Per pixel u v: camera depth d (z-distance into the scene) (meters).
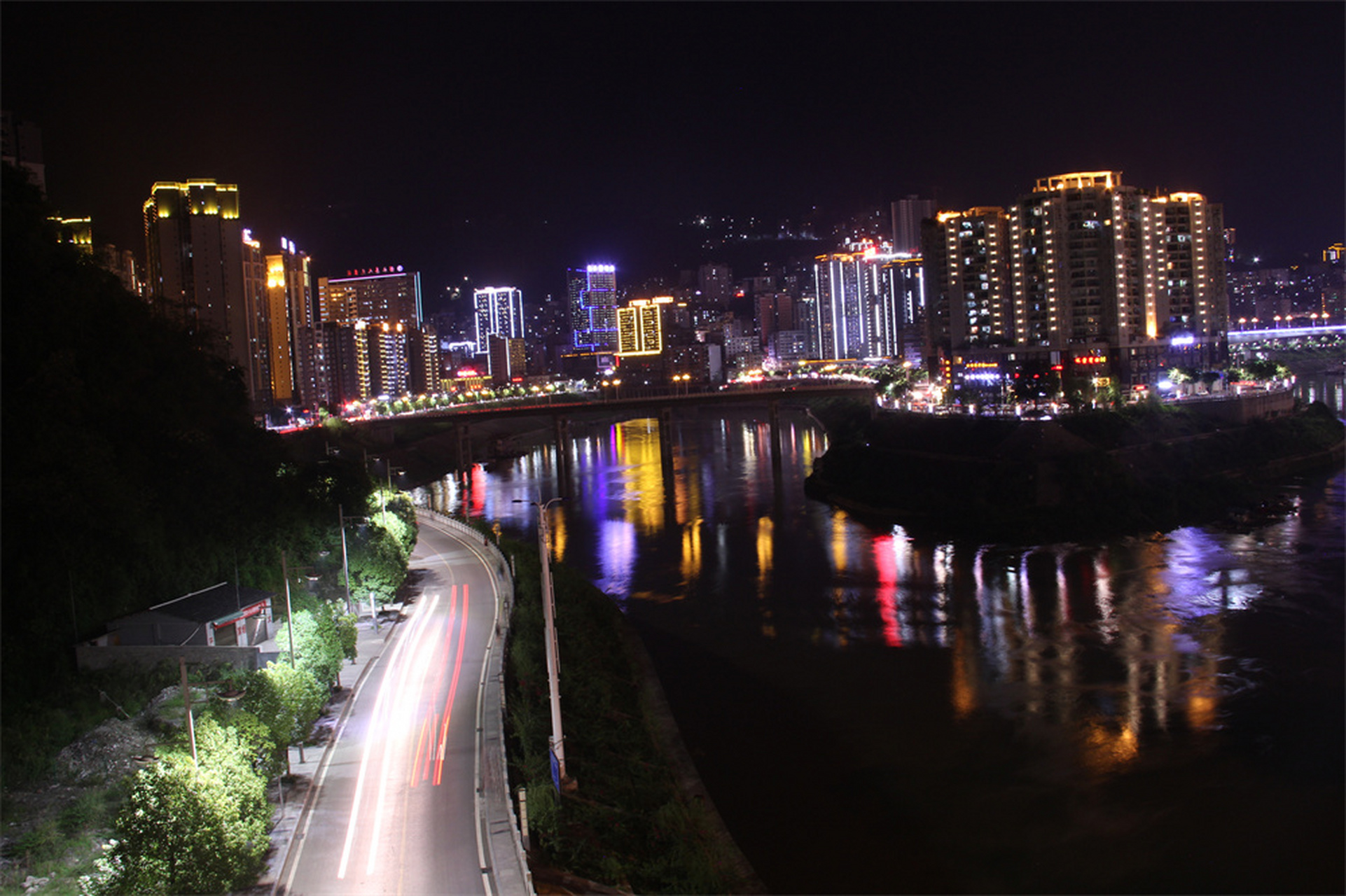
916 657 78.38
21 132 175.75
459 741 48.44
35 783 42.56
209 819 33.97
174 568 65.06
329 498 84.69
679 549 123.75
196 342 90.62
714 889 42.19
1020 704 67.81
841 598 96.56
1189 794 54.44
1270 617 83.56
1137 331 190.50
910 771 58.53
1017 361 197.12
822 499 156.62
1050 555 111.56
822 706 68.88
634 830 44.47
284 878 35.56
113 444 64.75
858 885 46.69
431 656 63.50
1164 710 65.56
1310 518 122.25
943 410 183.00
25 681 50.66
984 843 50.38
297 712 46.62
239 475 77.38
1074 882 46.78
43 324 63.47
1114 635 81.38
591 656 69.75
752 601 97.00
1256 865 47.59
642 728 60.59
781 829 52.06
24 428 56.28
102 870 33.03
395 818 40.12
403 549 85.44
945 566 108.69
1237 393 177.50
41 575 54.47
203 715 44.19
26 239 65.19
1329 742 59.75
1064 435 143.38
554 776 44.19
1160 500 128.75
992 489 137.62
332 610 61.56
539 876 36.09
